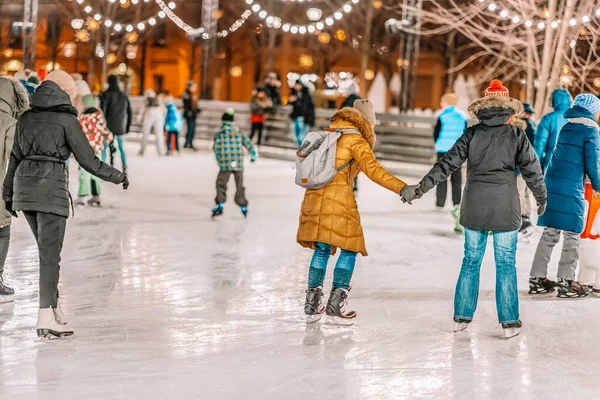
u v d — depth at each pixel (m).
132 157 23.66
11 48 48.06
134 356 6.15
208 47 31.22
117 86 17.36
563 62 20.47
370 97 38.91
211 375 5.78
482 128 6.84
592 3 19.55
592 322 7.55
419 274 9.48
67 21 47.50
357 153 6.98
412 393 5.53
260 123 26.72
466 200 6.91
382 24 46.09
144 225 12.27
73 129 6.36
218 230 12.04
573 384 5.80
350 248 7.04
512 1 20.80
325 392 5.50
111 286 8.43
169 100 24.81
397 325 7.27
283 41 51.47
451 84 38.56
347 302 7.69
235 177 13.26
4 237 7.56
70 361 5.99
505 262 6.94
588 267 8.55
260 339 6.71
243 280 8.89
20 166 6.39
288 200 15.62
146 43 53.22
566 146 8.22
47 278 6.48
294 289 8.53
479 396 5.50
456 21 26.34
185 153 25.84
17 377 5.61
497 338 6.94
